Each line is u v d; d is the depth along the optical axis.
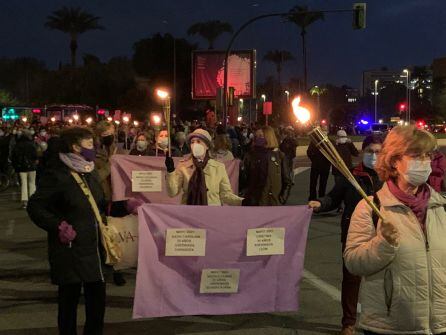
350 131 72.88
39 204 4.45
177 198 8.12
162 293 5.06
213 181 6.07
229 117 36.97
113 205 5.87
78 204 4.46
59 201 4.49
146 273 5.02
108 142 8.34
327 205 5.12
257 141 7.90
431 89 116.69
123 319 5.92
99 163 7.79
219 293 5.18
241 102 48.09
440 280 2.98
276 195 7.88
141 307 5.03
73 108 54.09
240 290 5.21
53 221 4.39
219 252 5.14
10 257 8.70
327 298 6.55
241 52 36.59
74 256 4.44
